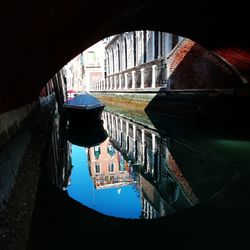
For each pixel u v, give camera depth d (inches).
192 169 343.9
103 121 886.4
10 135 227.3
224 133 483.5
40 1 147.7
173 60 685.3
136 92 995.3
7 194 158.2
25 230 155.3
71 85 2342.5
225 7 383.6
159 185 322.3
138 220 222.8
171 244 183.0
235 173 317.4
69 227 204.2
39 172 288.0
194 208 235.1
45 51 254.1
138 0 269.4
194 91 584.4
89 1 192.1
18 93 273.1
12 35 161.0
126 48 1199.6
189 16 422.3
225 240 183.3
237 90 462.3
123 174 445.7
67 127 780.0
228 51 480.4
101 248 177.5
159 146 485.7
